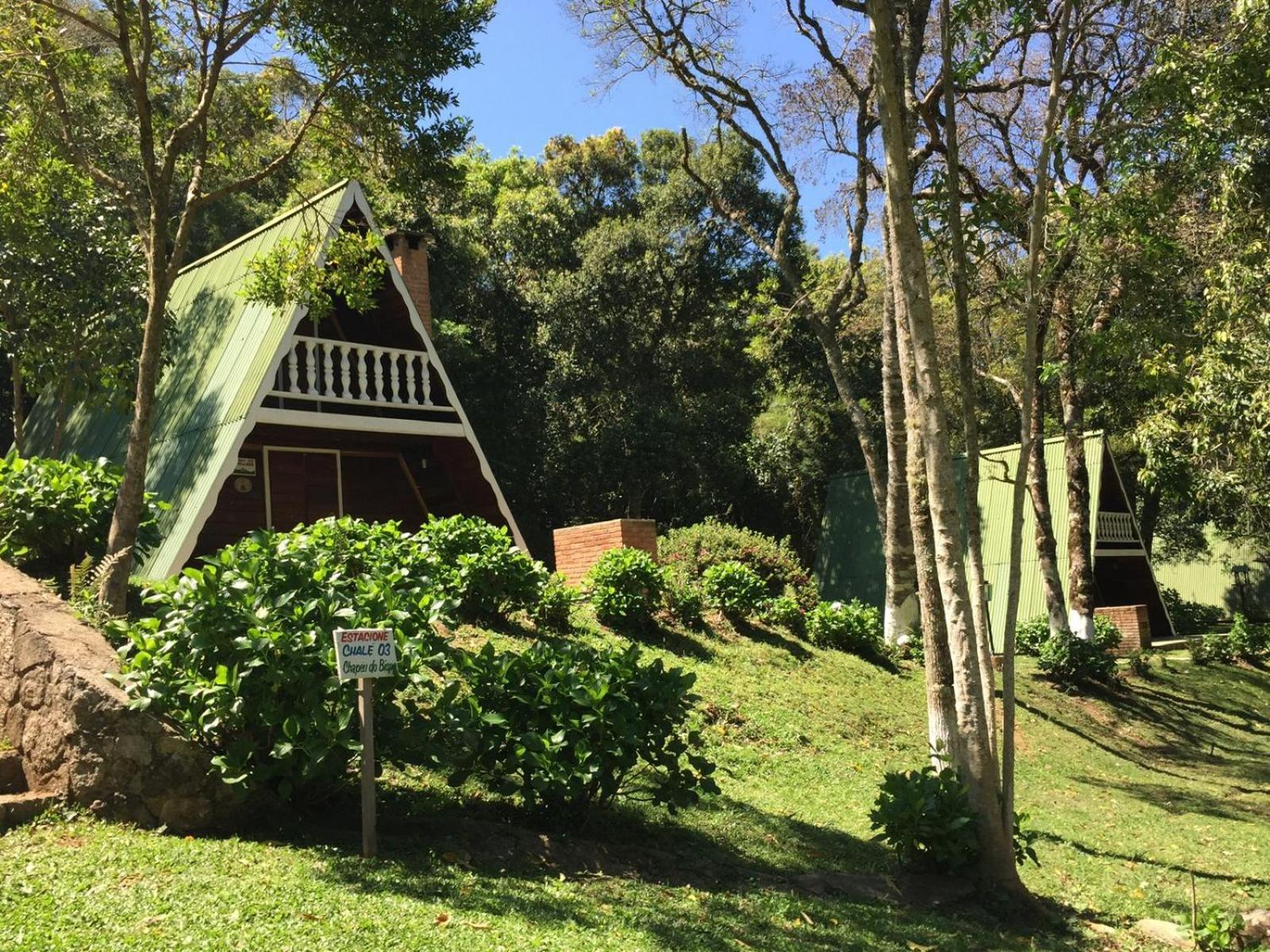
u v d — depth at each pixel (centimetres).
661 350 3903
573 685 746
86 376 1430
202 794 642
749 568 1828
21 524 1029
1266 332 1209
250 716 637
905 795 840
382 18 1072
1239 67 1086
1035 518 2492
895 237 910
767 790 1082
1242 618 2772
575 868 696
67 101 1213
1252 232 1268
